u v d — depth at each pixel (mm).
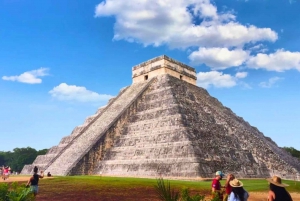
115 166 33969
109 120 39406
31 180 12922
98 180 24641
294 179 35250
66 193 18016
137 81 49156
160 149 31672
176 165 29188
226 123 39562
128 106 40188
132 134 36719
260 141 41438
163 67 45156
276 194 7367
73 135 43500
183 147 29891
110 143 37031
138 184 22047
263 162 36469
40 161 42750
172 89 39156
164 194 7316
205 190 19188
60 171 33969
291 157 49312
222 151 32906
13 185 12078
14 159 92250
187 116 34719
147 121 36531
